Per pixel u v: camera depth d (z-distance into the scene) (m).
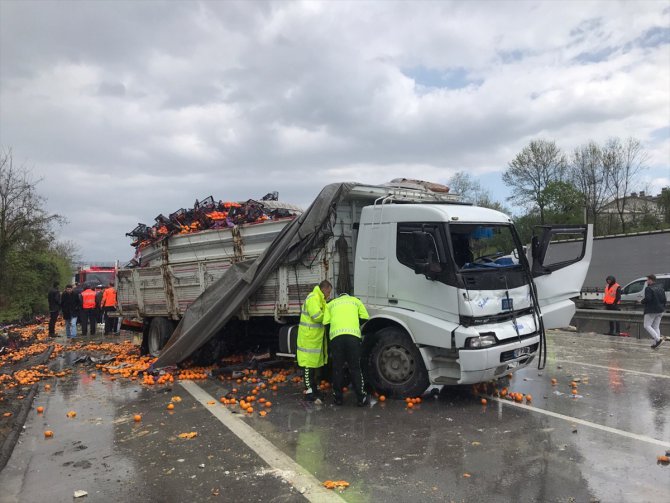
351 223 8.31
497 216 7.52
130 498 4.35
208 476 4.76
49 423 6.71
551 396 7.41
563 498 4.14
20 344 15.44
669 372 9.16
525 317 7.33
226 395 7.94
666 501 4.06
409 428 6.03
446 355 6.96
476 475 4.63
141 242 12.99
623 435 5.64
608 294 15.77
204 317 9.27
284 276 8.61
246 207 10.05
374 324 7.67
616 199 51.22
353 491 4.36
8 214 24.88
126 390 8.59
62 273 37.00
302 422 6.39
